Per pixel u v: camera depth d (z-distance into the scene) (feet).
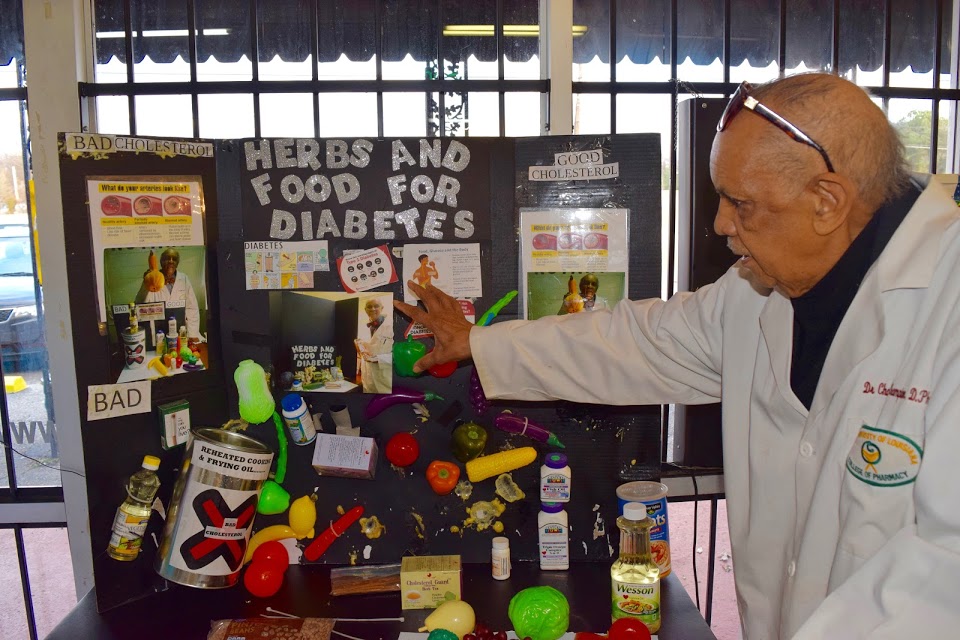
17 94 5.86
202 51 5.98
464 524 4.98
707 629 4.17
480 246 4.93
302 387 4.92
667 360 4.28
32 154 5.67
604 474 4.98
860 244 3.14
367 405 4.94
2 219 6.00
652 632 4.12
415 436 4.95
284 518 5.01
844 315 3.26
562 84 5.98
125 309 4.41
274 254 4.88
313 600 4.52
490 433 4.98
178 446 4.69
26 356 6.10
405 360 4.82
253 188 4.87
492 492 4.97
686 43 6.22
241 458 4.45
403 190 4.89
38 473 6.19
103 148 4.27
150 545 4.55
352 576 4.59
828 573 3.22
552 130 6.01
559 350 4.38
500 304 4.93
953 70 6.42
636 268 4.95
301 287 4.90
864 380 3.10
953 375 2.58
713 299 4.12
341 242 4.88
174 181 4.60
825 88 2.88
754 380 3.77
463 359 4.79
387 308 4.90
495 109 6.15
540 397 4.54
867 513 2.97
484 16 6.07
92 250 4.24
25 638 6.42
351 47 6.05
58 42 5.67
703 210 5.83
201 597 4.57
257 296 4.89
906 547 2.36
